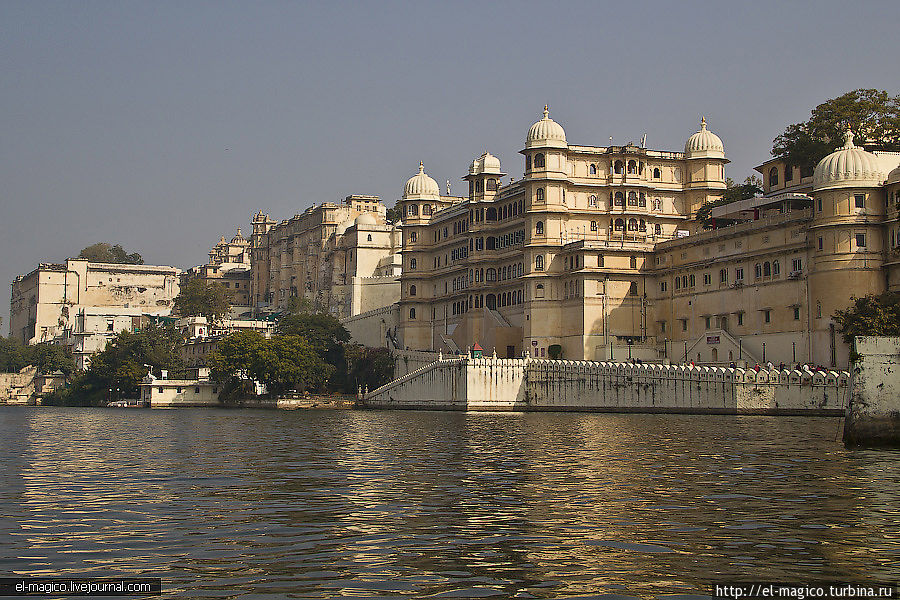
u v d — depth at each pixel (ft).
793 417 277.23
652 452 174.91
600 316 415.03
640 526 100.17
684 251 402.31
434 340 546.67
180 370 610.65
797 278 338.13
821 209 326.24
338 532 98.58
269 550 90.79
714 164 461.37
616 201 451.12
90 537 96.84
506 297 478.18
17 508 114.52
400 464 161.79
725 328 375.25
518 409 380.78
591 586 77.97
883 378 170.91
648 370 328.49
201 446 208.03
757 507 110.42
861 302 298.35
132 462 170.50
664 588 77.30
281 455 182.39
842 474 137.08
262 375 510.17
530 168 444.96
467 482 135.13
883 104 391.86
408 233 561.84
